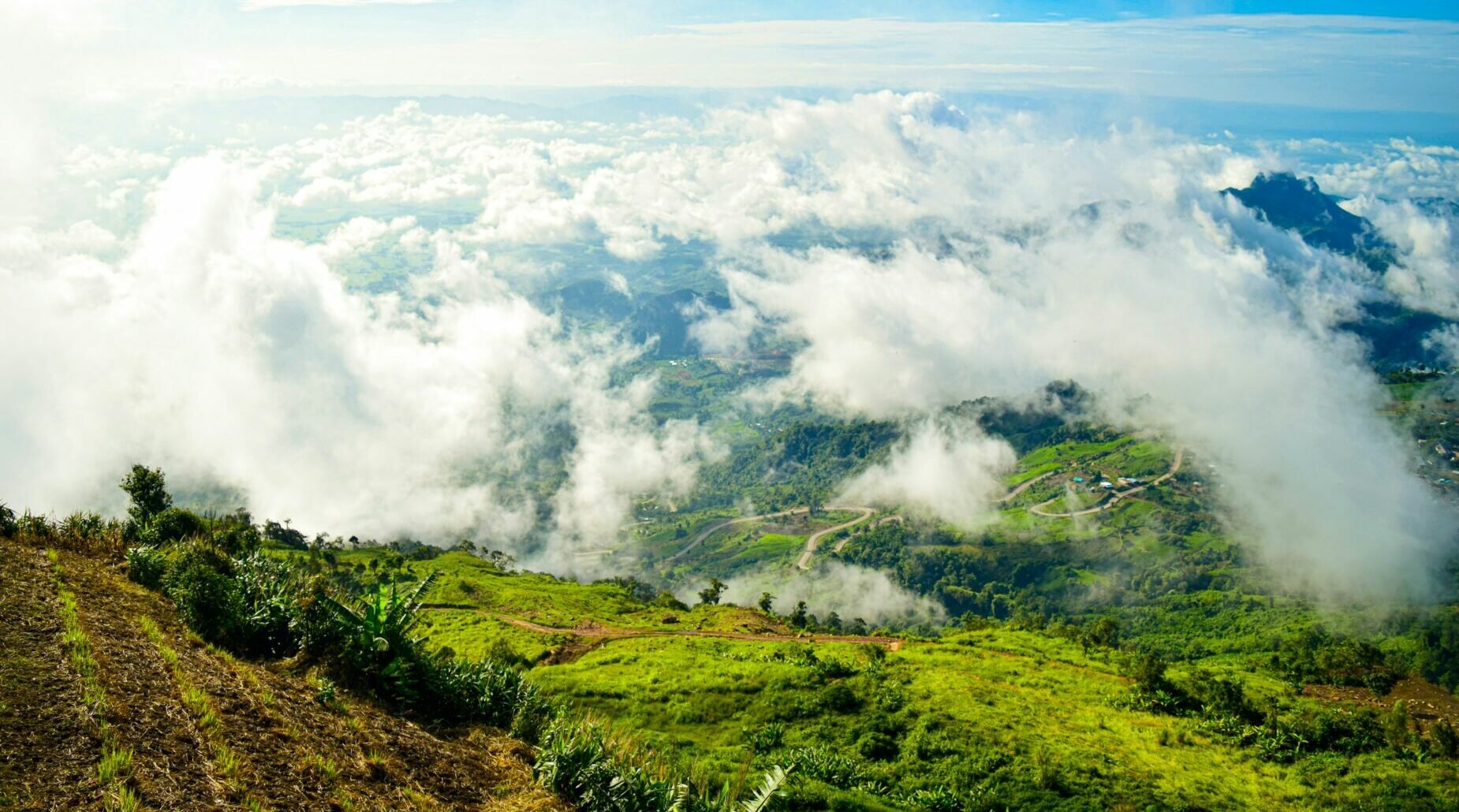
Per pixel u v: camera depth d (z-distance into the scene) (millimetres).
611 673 41844
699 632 67812
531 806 12969
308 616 17109
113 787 9242
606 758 14633
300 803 10289
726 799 15008
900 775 29141
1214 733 36125
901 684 39719
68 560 18359
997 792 27922
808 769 28422
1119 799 28031
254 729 11898
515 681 18109
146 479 28734
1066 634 64688
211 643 15508
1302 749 34281
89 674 11828
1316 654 46531
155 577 18594
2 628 13047
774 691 36750
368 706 15141
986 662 47844
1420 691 40562
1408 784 30359
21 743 9781
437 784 12703
